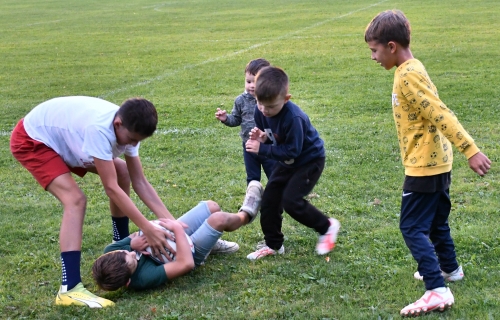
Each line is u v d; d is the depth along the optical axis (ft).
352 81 36.27
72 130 12.56
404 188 11.63
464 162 20.81
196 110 30.86
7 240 16.03
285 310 11.60
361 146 23.32
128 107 12.12
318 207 17.46
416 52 44.65
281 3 92.94
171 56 49.42
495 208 16.69
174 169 21.89
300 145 13.12
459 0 81.30
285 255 14.47
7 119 30.66
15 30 72.23
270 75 12.75
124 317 11.65
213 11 86.53
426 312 11.16
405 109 11.30
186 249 13.04
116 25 73.97
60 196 12.75
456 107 28.32
